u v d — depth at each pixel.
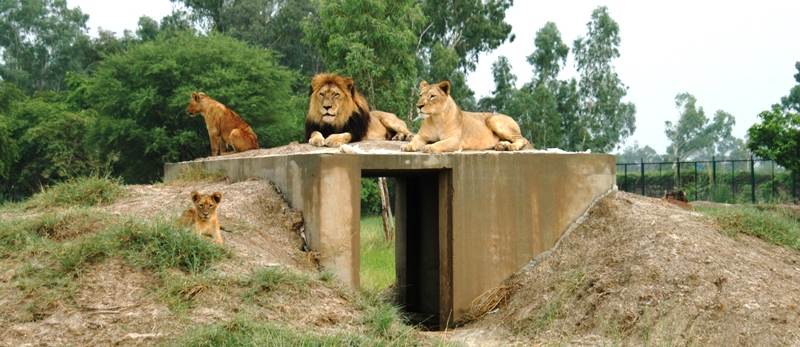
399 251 12.58
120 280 6.98
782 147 26.55
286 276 7.51
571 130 42.91
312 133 12.02
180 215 8.67
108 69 29.84
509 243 10.16
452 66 33.06
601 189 10.72
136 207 9.41
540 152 10.51
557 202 10.44
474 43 37.94
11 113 40.62
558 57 44.47
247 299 7.02
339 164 9.21
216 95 28.55
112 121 28.95
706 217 10.54
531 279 9.95
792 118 27.16
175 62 29.05
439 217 10.25
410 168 9.64
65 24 63.66
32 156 38.00
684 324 7.94
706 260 8.66
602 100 42.25
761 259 9.23
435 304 11.83
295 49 45.66
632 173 37.66
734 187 30.20
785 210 13.16
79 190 10.06
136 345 6.31
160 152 29.03
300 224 9.54
